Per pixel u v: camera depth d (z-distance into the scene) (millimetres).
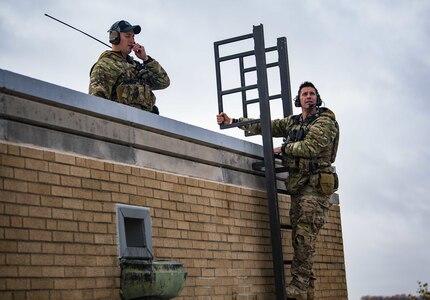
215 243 8781
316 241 10680
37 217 6562
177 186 8336
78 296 6816
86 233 7020
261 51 9883
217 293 8648
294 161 9594
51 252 6629
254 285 9352
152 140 8039
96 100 7336
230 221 9133
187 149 8562
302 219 9578
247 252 9336
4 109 6422
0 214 6238
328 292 10758
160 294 7195
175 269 7336
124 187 7570
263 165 9719
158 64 9062
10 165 6406
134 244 7699
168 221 8102
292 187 9672
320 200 9617
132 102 8547
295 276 9578
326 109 9695
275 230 9508
